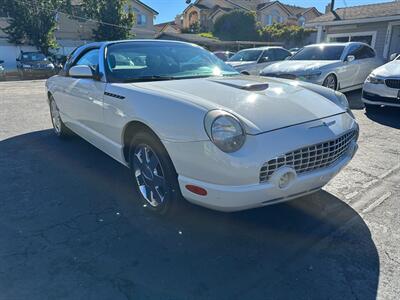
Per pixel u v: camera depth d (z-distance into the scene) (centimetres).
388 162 402
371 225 268
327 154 238
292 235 256
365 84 661
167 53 369
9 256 227
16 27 2380
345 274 214
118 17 2766
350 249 239
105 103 306
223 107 228
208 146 212
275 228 265
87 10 2811
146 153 274
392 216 281
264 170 212
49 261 223
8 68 2498
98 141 346
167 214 266
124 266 220
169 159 245
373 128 556
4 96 985
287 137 220
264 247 242
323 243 246
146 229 262
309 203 303
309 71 741
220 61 395
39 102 865
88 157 424
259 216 281
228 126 210
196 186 225
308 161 228
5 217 278
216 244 245
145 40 383
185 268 219
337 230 262
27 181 350
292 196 234
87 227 264
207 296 195
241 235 256
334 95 300
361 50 888
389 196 316
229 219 276
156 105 247
